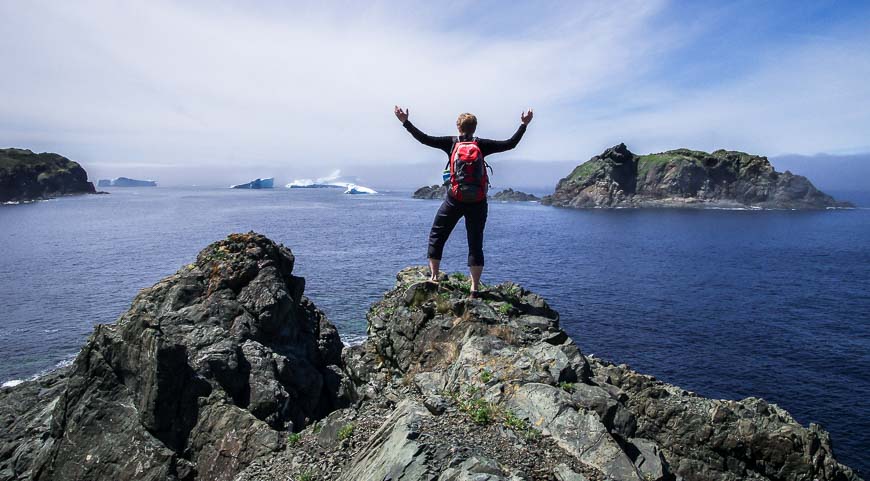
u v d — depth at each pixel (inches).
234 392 657.6
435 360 446.3
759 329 1961.1
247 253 845.2
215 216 7145.7
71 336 1744.6
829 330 1959.9
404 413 317.7
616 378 613.0
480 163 400.5
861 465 1059.9
